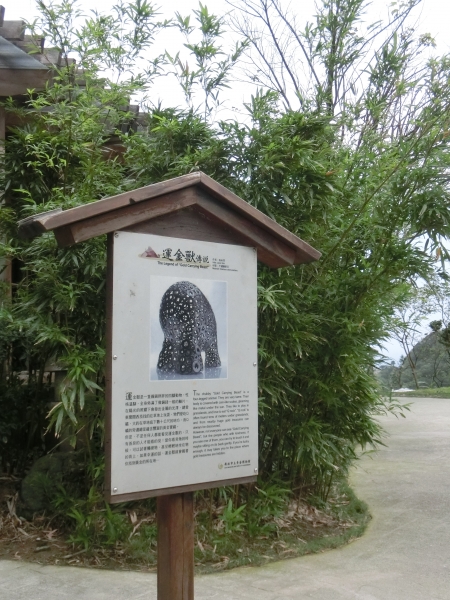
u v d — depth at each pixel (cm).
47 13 456
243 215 272
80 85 543
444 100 477
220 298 267
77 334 401
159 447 244
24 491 450
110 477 232
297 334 404
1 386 486
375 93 648
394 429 973
